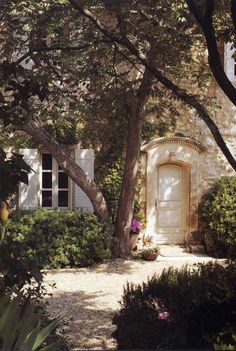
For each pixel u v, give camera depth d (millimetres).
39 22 7664
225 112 12312
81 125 11922
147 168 12125
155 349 4055
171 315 4355
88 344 5906
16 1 7652
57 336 4738
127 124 11766
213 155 12320
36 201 11734
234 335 3225
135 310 4672
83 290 8727
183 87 11867
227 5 7035
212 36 4863
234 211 11344
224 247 11586
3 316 3539
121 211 11242
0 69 5215
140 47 8227
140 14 7258
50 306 7691
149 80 8828
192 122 12312
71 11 7664
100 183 12016
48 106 9422
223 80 4922
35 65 7438
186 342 3893
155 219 12289
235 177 11938
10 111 5094
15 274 3740
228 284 4258
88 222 10742
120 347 4516
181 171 12453
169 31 7422
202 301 4004
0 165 3967
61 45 7695
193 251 11883
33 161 11719
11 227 10266
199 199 12242
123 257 11203
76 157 11812
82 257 10531
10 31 7926
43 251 10336
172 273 5273
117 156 12086
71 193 11977
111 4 6898
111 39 6469
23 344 3559
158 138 12086
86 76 8273
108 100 8617
